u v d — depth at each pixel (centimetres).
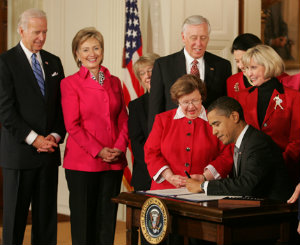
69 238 533
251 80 352
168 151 332
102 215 405
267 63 337
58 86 417
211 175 321
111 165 402
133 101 423
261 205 250
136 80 574
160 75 388
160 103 386
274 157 286
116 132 411
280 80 402
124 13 616
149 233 263
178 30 571
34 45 401
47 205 409
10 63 396
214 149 332
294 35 664
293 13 664
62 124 419
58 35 677
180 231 258
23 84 398
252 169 280
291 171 342
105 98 404
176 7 569
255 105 351
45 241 410
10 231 399
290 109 344
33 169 400
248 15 604
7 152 400
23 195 402
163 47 579
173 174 327
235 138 293
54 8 682
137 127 411
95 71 408
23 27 399
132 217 287
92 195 401
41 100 402
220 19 584
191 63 385
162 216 254
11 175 399
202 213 242
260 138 286
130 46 575
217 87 388
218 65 394
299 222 249
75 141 402
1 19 707
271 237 252
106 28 634
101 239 404
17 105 398
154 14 587
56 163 413
